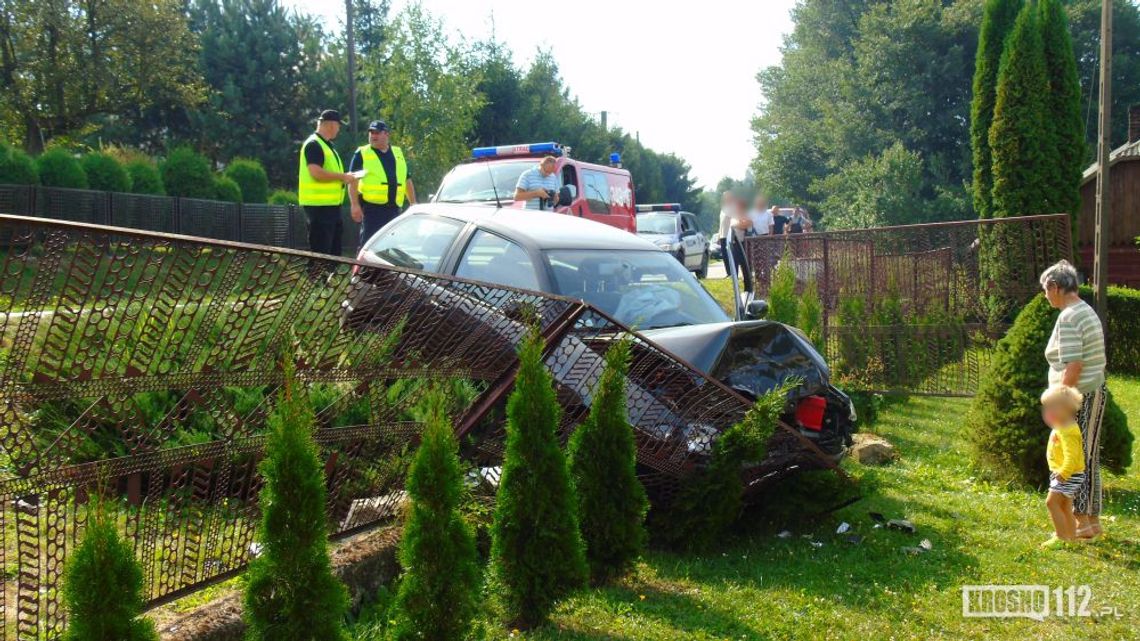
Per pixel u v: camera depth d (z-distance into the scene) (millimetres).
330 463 3822
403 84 28781
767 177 47906
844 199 38656
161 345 3105
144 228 18156
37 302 2785
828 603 4164
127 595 2396
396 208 9938
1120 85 42062
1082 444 5203
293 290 3492
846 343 10500
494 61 42469
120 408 3025
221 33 39031
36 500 2857
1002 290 9930
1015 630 3980
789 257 10906
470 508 4227
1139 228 20484
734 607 4031
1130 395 11125
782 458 4996
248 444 3371
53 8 31312
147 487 3156
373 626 3502
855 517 5570
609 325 4684
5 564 2867
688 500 4637
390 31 29281
